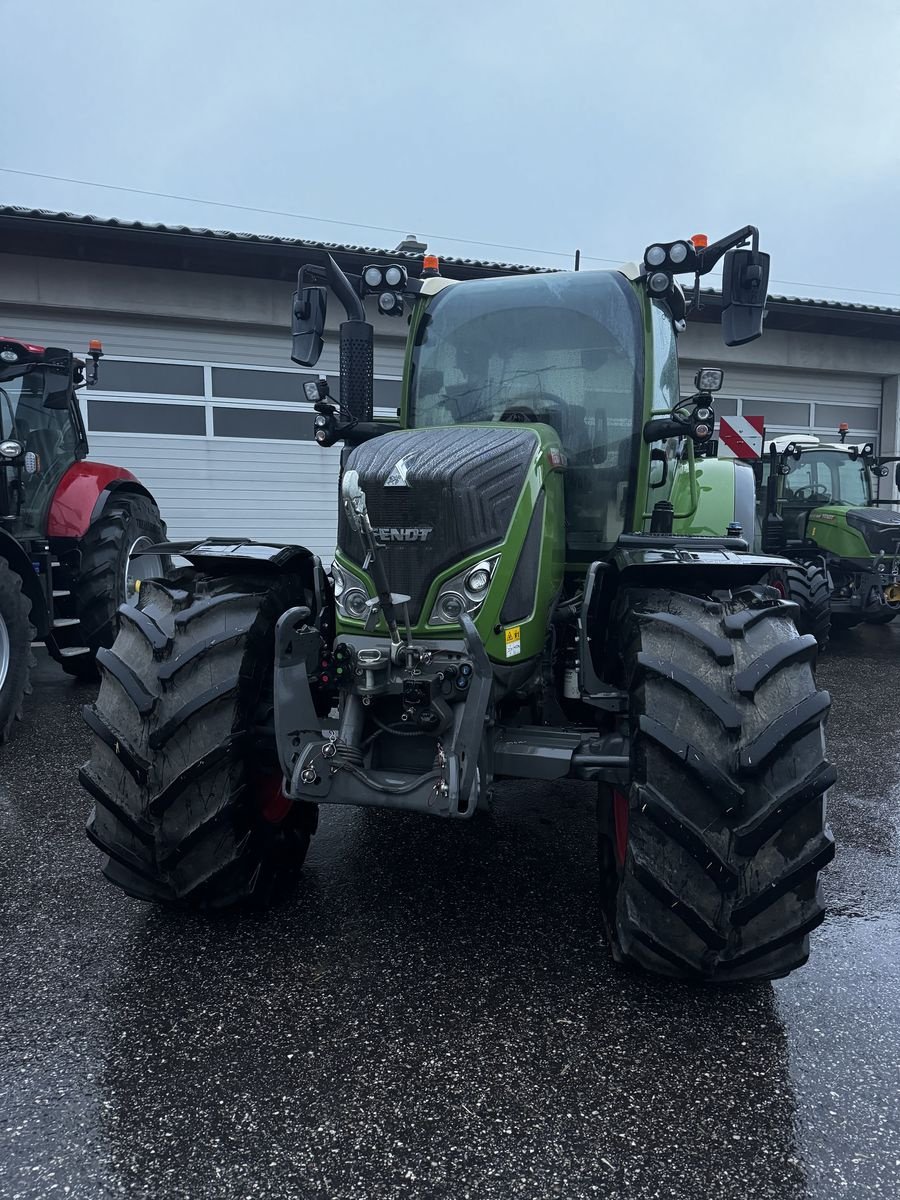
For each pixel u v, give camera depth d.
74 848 3.19
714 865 1.97
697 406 3.00
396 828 3.40
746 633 2.17
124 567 5.82
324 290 3.29
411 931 2.56
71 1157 1.68
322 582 2.81
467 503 2.36
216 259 8.66
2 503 5.11
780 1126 1.77
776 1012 2.18
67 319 8.80
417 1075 1.91
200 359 9.25
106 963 2.38
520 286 3.27
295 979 2.30
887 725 5.10
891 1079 1.93
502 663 2.42
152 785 2.31
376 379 9.66
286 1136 1.73
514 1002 2.20
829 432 12.88
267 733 2.48
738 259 2.78
